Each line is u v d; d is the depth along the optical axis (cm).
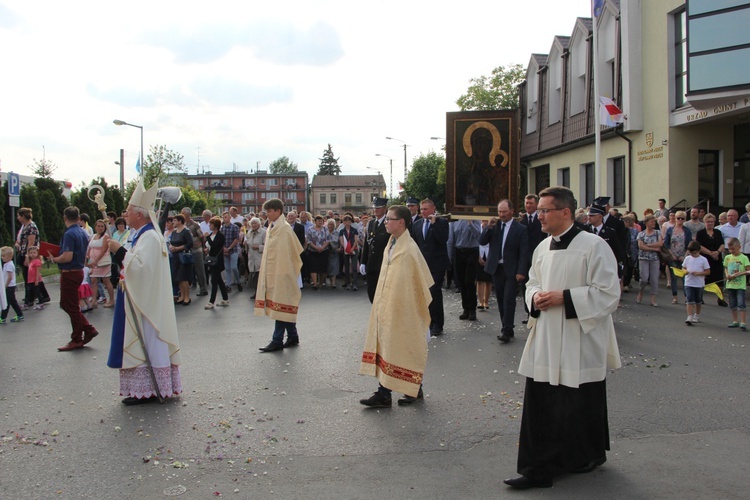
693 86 1617
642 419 543
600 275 397
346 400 610
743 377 680
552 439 409
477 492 405
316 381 679
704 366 730
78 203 2853
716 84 1580
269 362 771
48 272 2080
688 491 402
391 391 609
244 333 978
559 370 402
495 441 497
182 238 1336
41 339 956
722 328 981
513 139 1420
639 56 1970
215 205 5688
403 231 593
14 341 940
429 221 973
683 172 1850
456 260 1115
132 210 618
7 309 1129
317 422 545
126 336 595
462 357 794
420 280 582
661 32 1864
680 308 1192
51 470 448
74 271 864
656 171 1916
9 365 773
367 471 441
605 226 1089
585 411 415
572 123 2480
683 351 812
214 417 561
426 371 722
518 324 1041
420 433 516
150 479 431
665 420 541
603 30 2202
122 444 497
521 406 586
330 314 1177
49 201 2464
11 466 455
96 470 447
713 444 484
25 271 1334
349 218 1614
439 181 4988
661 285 1550
